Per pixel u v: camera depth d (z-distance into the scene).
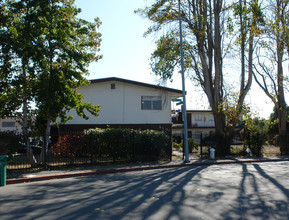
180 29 15.80
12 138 12.14
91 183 9.39
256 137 18.83
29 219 5.32
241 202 6.46
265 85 21.55
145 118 21.58
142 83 21.25
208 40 19.58
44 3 12.36
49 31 12.43
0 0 12.44
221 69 19.80
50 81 12.51
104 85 21.16
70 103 12.71
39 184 9.52
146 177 10.52
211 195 7.17
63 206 6.27
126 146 14.97
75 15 13.83
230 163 15.61
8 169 11.85
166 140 15.95
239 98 19.03
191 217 5.36
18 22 12.26
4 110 12.52
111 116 21.03
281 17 17.64
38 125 19.88
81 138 14.09
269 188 8.03
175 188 8.15
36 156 17.34
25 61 11.92
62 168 12.91
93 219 5.28
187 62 20.97
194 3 19.14
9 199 7.13
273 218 5.32
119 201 6.66
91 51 14.27
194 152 21.31
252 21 16.78
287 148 19.64
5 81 12.27
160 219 5.25
